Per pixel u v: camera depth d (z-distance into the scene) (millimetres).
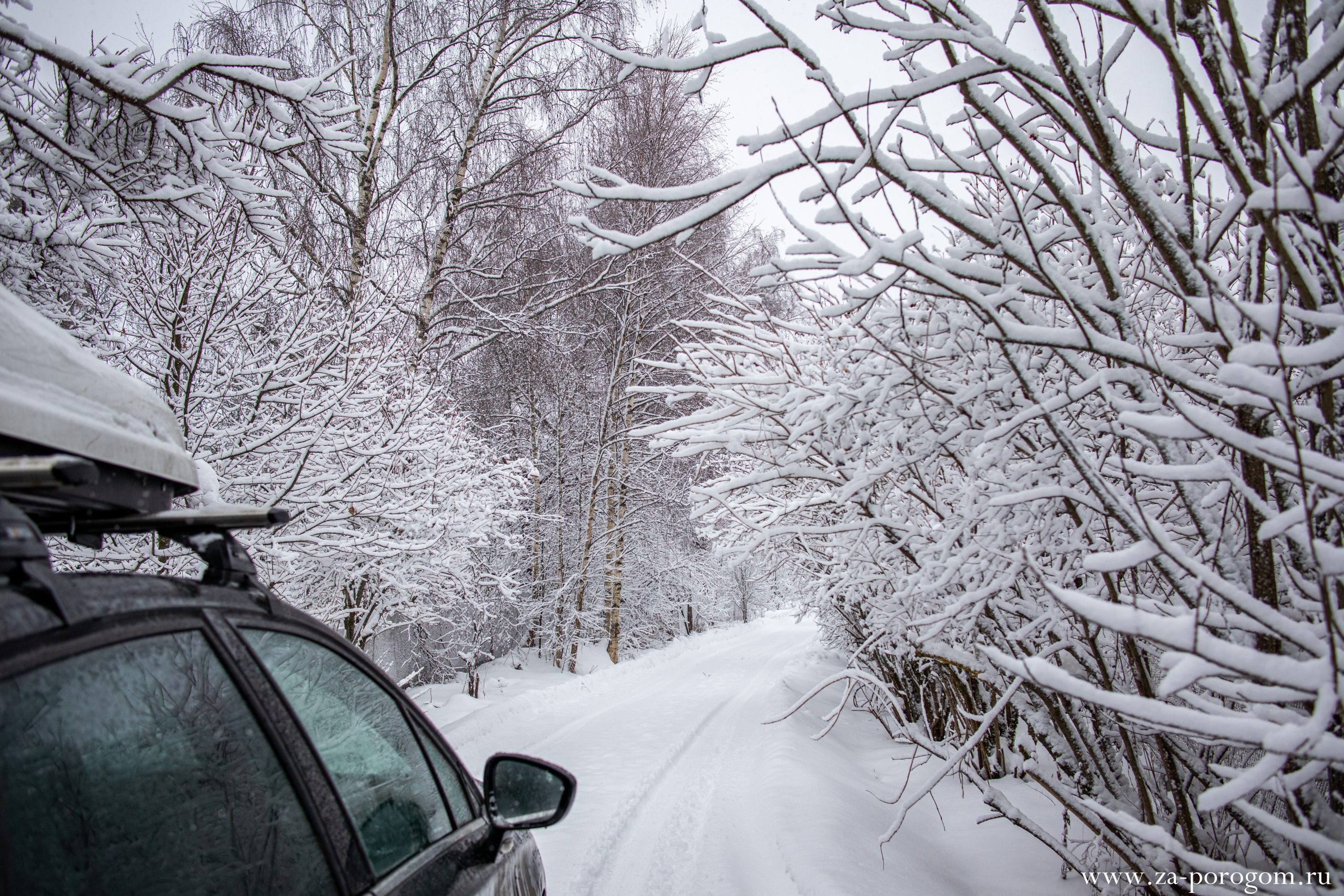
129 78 3102
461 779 1971
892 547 4008
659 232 1821
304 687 1420
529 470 9789
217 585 1304
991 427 3158
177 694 1098
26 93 3393
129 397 1248
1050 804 5316
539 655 22031
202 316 5805
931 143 2654
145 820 995
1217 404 2357
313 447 5781
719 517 4770
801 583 8789
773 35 1786
